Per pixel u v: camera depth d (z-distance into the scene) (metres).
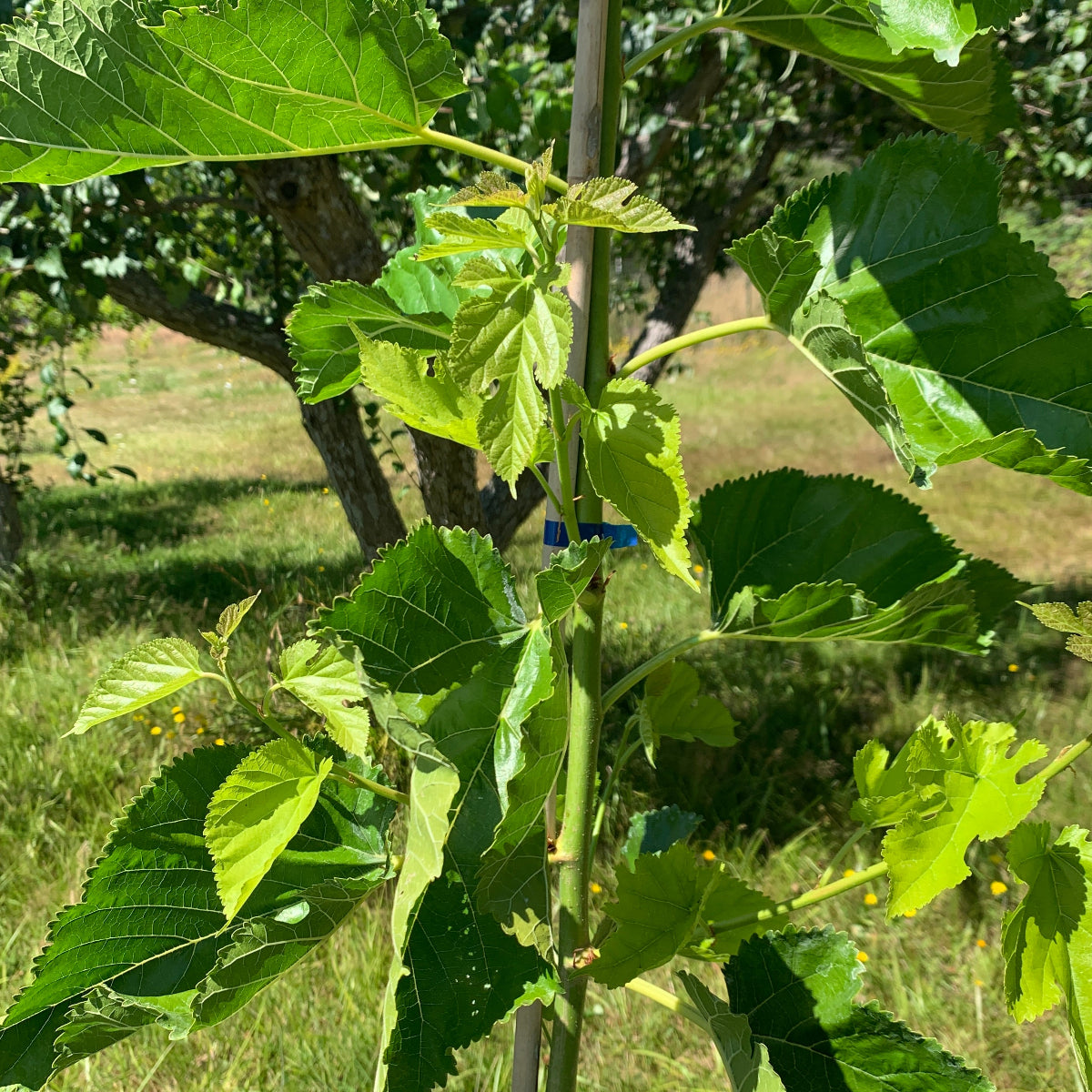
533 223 0.80
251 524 7.91
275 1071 2.42
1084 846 0.94
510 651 0.97
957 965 2.87
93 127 0.91
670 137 3.90
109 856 1.05
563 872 1.13
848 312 0.98
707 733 1.41
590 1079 2.41
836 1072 1.16
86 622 5.28
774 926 1.23
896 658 4.96
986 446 0.84
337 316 1.13
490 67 2.87
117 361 20.20
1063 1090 2.44
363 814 1.18
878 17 0.89
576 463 1.05
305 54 0.88
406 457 9.26
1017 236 0.91
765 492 1.27
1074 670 4.78
